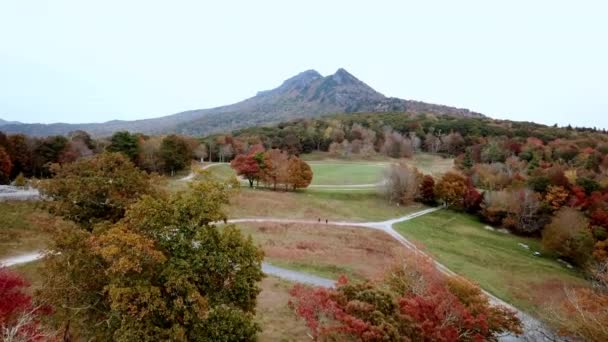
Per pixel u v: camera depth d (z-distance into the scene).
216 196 15.93
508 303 36.47
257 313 24.19
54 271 15.35
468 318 18.95
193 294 13.11
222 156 115.94
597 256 50.16
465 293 22.81
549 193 69.25
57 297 14.80
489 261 50.50
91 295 15.13
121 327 13.10
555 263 53.97
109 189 20.34
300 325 22.58
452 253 51.41
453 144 139.62
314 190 78.88
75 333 16.86
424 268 23.95
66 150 79.25
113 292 12.63
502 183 83.56
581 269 51.91
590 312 19.72
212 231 15.59
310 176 75.62
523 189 69.00
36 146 77.00
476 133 147.50
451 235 60.50
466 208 77.12
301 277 34.78
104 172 21.08
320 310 17.09
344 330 15.28
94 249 14.03
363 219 63.38
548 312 24.23
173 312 13.26
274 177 75.56
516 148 118.19
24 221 36.66
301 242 47.03
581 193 68.75
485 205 72.12
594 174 84.62
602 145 111.38
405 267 23.83
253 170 74.44
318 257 42.03
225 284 15.80
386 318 16.17
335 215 64.06
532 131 147.38
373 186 85.50
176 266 14.03
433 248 51.97
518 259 53.19
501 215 69.75
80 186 20.14
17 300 14.12
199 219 14.98
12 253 30.94
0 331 12.27
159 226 14.63
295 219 59.66
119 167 21.91
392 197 74.88
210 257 14.66
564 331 20.39
